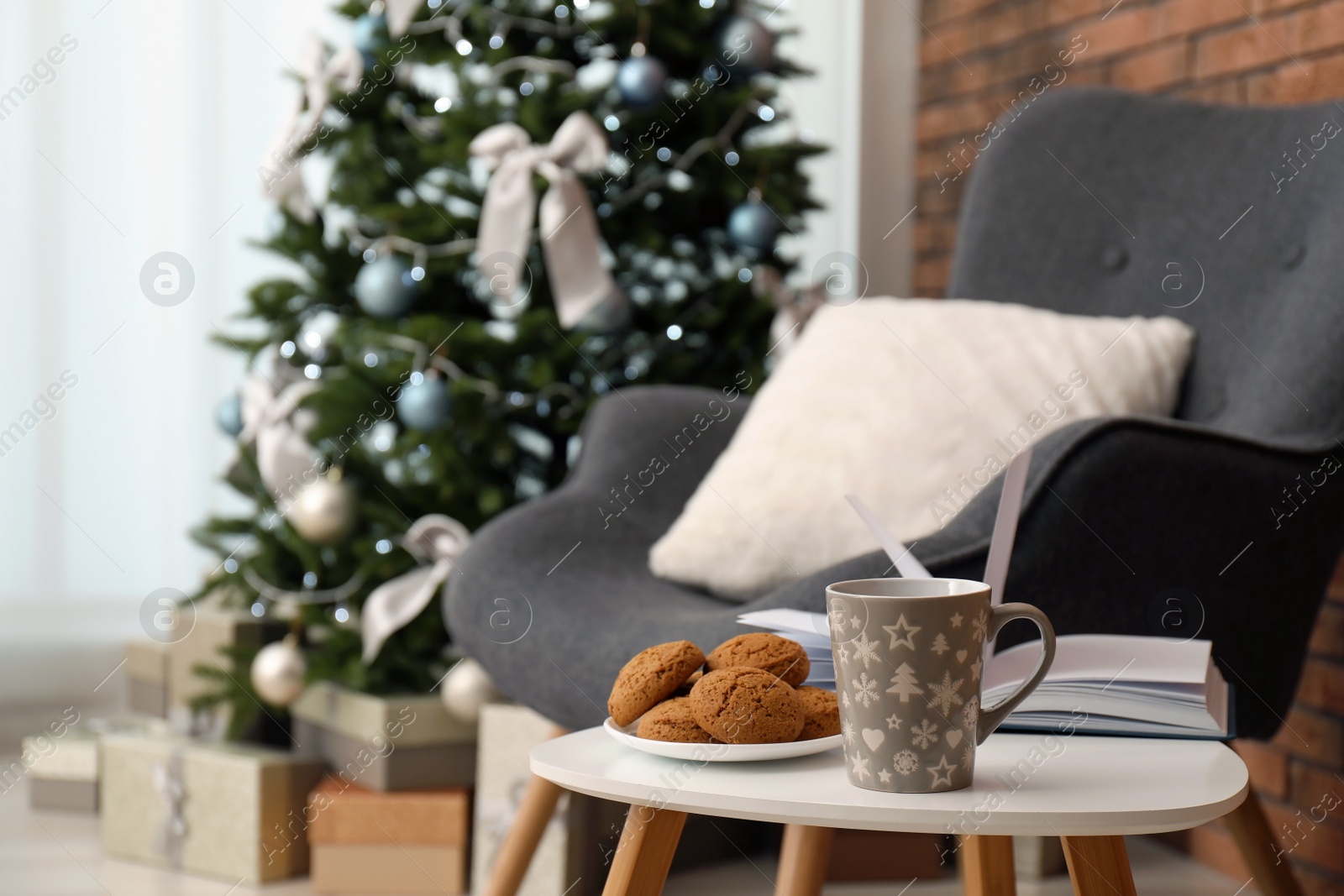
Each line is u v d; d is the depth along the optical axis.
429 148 3.13
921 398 2.36
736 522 2.34
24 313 4.18
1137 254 2.64
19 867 3.00
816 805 1.64
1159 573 2.08
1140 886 2.89
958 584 1.70
